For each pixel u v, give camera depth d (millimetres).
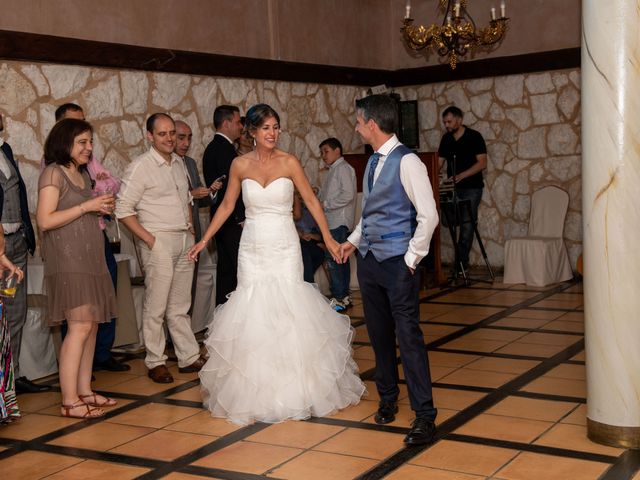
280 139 8484
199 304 6547
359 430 4230
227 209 4895
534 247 8414
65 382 4648
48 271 4586
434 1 9711
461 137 9047
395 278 3934
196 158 7602
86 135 4605
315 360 4527
